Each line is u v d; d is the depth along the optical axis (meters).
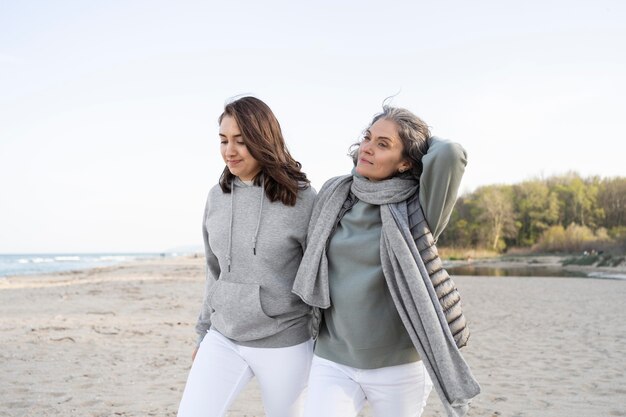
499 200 61.12
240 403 4.71
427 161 2.27
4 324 8.96
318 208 2.54
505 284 21.83
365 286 2.31
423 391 2.40
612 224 58.16
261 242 2.55
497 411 4.58
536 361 6.82
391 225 2.27
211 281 2.82
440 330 2.20
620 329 9.59
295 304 2.58
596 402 4.89
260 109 2.56
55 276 27.75
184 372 5.81
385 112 2.49
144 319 9.91
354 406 2.37
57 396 4.83
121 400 4.72
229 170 2.69
